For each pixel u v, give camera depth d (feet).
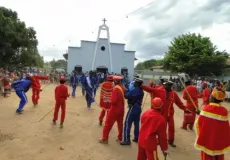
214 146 17.02
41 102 53.62
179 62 115.14
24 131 30.76
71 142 27.40
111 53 146.51
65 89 33.58
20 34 117.91
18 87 41.01
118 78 27.53
